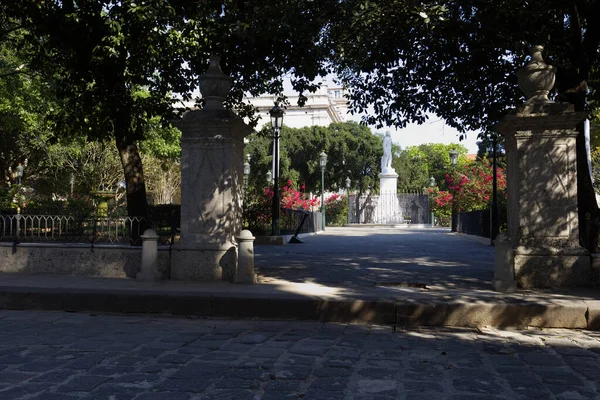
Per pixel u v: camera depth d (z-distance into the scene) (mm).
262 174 46594
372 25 9531
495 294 7145
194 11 10336
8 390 3773
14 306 7391
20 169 29359
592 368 4500
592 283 7598
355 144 49406
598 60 10859
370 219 40844
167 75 11398
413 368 4469
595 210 8922
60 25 9766
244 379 4102
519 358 4855
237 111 13516
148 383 3977
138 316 6930
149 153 33188
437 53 10836
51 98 24516
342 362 4641
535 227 7734
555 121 7652
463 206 26484
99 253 9016
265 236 18094
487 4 8844
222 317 6879
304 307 6723
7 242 9477
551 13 9289
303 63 10453
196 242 8422
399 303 6539
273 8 9391
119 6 9430
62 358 4676
